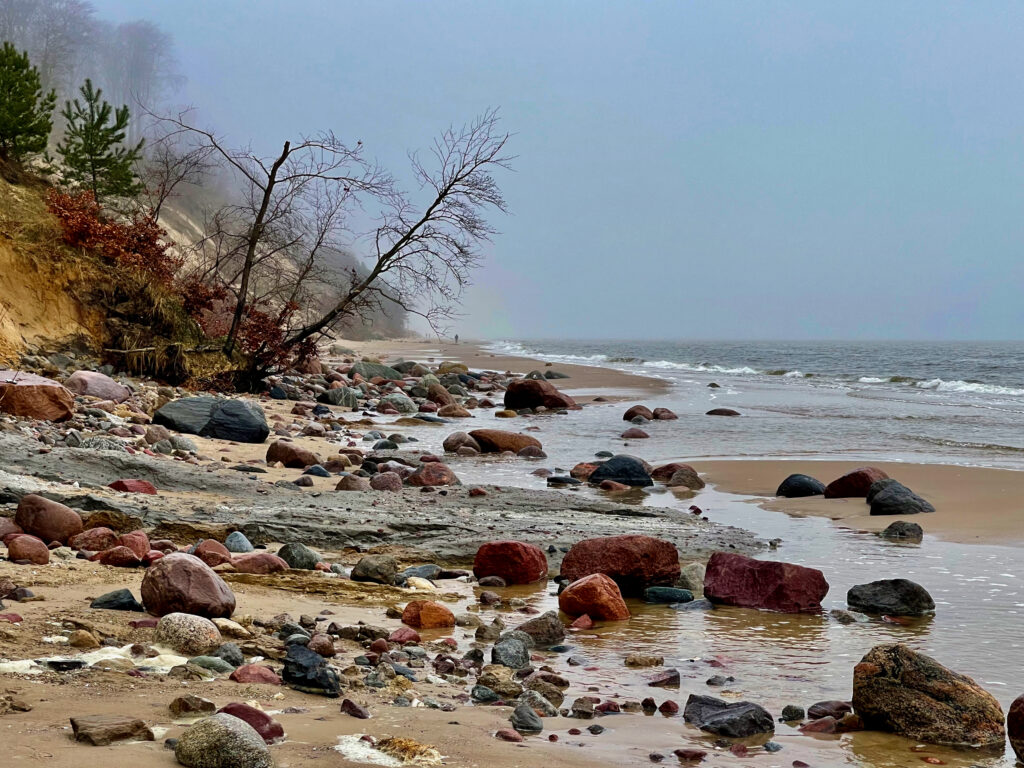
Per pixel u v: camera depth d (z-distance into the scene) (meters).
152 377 25.09
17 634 5.65
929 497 13.89
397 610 7.54
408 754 4.08
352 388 31.11
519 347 104.88
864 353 95.19
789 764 4.58
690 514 12.68
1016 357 81.62
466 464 17.95
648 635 7.37
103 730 3.91
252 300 28.09
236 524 10.25
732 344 161.75
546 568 9.55
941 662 6.48
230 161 26.89
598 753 4.53
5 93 28.39
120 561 8.10
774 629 7.54
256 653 5.75
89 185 31.16
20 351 22.17
